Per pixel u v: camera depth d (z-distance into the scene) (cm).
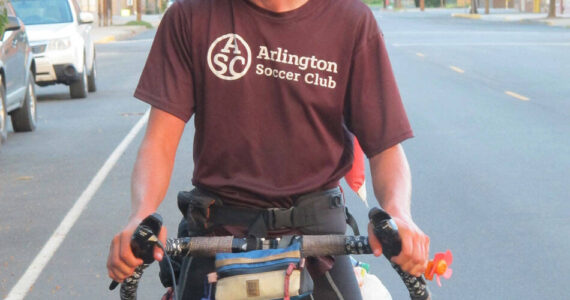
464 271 749
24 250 834
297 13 339
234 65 341
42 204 1024
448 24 5831
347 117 350
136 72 2762
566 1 6800
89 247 840
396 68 2748
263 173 344
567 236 845
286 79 340
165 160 342
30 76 1642
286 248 309
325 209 343
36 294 712
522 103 1869
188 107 347
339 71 342
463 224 891
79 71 2070
